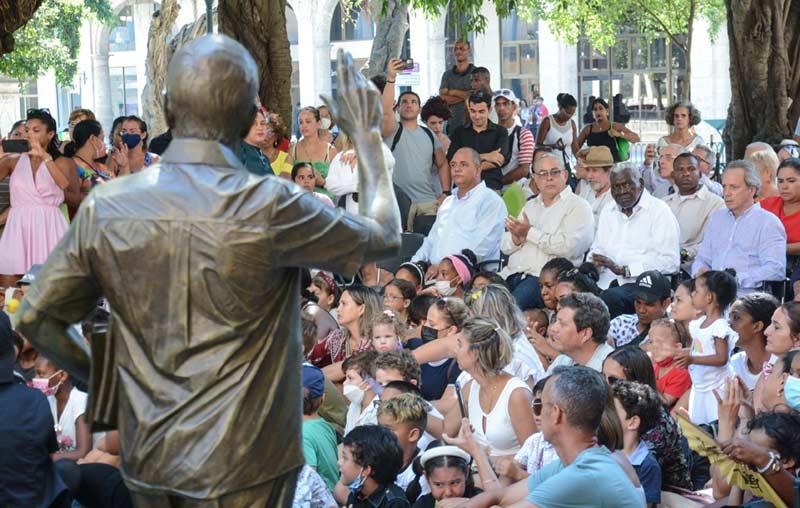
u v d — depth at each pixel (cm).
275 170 1304
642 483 591
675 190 1344
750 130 1938
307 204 343
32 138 1112
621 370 666
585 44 4597
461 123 1673
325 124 1631
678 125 1567
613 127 1772
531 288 1059
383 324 809
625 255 1059
